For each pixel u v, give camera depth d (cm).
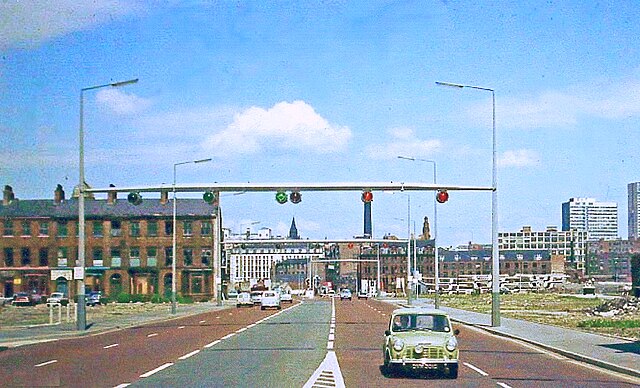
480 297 11994
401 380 1994
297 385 1855
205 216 10969
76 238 10925
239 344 3244
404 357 2031
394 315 2186
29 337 3653
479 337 3878
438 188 4003
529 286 15288
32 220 10900
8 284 10819
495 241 4466
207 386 1834
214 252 10956
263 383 1894
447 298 11500
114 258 10938
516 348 3198
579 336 3703
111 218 10950
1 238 10881
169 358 2609
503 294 13688
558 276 16575
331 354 2748
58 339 3675
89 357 2672
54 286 10831
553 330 4159
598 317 5681
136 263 10956
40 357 2683
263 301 7856
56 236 10925
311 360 2522
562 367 2444
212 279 10944
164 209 11075
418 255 19312
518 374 2206
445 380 2020
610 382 2041
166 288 10944
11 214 10906
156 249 10981
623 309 6475
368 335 3819
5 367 2330
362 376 2075
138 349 3016
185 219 10981
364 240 7450
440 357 2033
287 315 6328
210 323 5100
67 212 10956
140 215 10969
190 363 2428
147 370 2219
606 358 2595
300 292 16912
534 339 3512
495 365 2475
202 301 10856
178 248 10944
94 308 8206
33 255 10888
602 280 19275
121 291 10875
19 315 6366
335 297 15200
